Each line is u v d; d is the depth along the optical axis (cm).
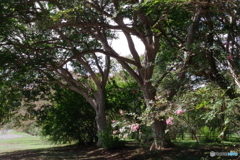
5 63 841
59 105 1431
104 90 1354
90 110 1480
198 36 778
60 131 1402
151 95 947
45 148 1493
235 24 634
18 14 906
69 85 1315
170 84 646
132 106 1412
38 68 953
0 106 1123
